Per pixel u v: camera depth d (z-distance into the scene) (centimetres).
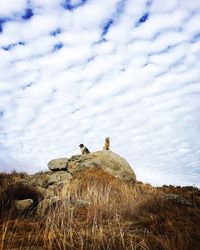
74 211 772
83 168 1597
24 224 646
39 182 1327
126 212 783
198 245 532
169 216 714
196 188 1317
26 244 522
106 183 1248
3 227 594
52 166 1634
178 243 533
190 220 673
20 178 1418
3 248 496
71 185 1154
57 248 512
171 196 901
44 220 686
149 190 1163
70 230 563
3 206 768
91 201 909
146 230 627
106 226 650
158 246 530
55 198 849
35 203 858
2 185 1084
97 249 516
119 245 528
